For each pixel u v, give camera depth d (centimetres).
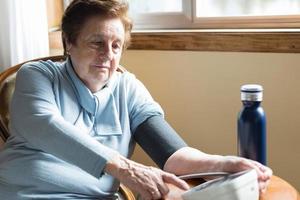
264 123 118
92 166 111
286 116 171
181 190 108
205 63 182
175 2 201
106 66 130
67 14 130
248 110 118
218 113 184
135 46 193
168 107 194
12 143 130
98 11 127
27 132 120
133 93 142
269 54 169
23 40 177
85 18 127
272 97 172
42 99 124
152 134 133
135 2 208
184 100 190
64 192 123
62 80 132
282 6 181
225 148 185
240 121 119
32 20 178
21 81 129
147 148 133
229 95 180
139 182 107
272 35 165
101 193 126
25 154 126
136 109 139
